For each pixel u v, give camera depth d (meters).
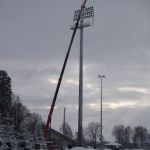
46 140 28.44
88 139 158.25
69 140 95.56
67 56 29.75
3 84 106.06
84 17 62.97
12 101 122.81
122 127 194.75
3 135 75.25
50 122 28.44
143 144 194.75
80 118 59.62
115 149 119.19
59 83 29.09
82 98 59.97
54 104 28.66
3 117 106.31
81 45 60.91
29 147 61.94
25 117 126.88
